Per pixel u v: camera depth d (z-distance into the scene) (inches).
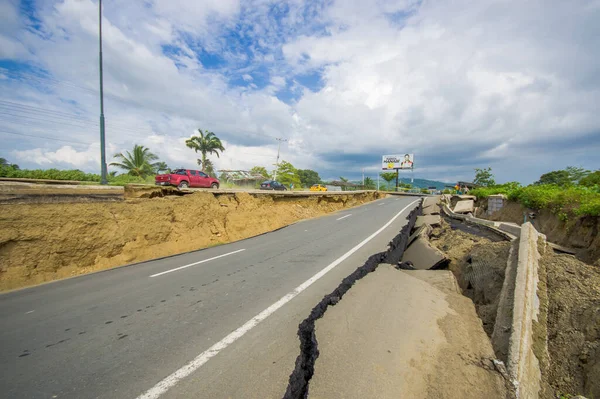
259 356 114.7
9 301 179.9
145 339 128.1
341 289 191.9
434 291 211.0
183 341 126.0
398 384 101.7
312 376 104.1
